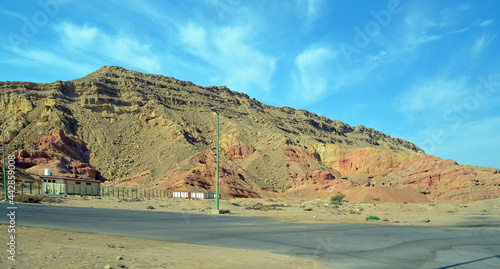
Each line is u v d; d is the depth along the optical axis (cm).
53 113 18412
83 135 18588
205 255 1220
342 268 1091
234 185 15225
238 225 2714
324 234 2138
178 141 18862
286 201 12525
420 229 2616
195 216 3772
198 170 15562
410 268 1115
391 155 19950
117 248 1300
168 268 937
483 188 15300
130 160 17925
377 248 1571
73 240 1480
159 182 15200
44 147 15950
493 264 1202
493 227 2881
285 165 19612
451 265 1177
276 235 2031
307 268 1065
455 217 4350
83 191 9988
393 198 12325
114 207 5409
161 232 2033
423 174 17412
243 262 1107
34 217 2730
